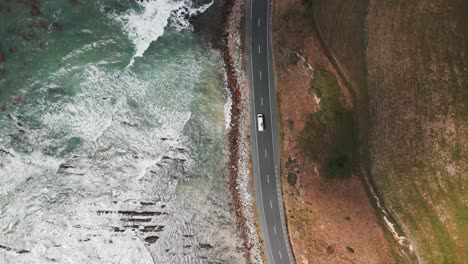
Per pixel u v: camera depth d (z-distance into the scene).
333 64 54.88
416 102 50.91
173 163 61.12
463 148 49.28
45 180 57.66
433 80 50.25
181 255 60.41
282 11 60.31
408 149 51.16
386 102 52.16
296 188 58.34
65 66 59.75
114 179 58.91
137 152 59.94
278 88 60.62
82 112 59.31
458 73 49.38
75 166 58.28
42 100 58.91
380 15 52.56
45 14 60.19
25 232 56.88
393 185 51.78
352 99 54.09
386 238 52.34
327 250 56.69
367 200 52.75
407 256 51.88
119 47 61.25
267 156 61.25
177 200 60.91
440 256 50.72
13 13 59.75
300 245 59.34
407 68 51.22
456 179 49.59
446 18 49.97
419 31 50.81
